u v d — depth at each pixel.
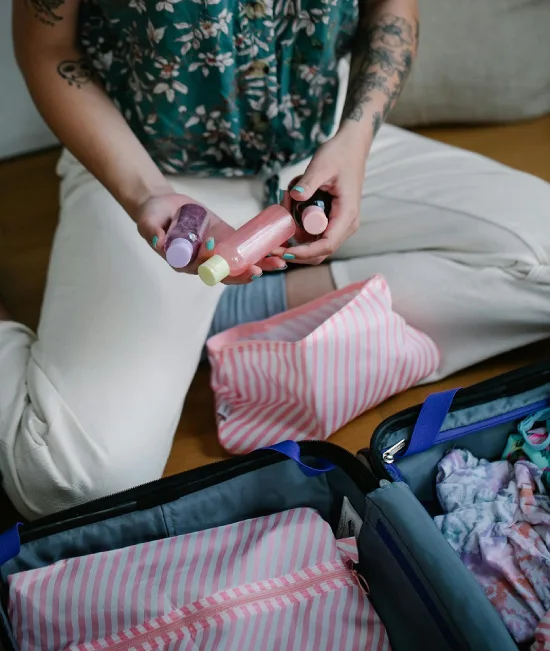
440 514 1.03
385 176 1.28
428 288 1.19
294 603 0.88
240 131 1.13
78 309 1.06
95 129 1.01
